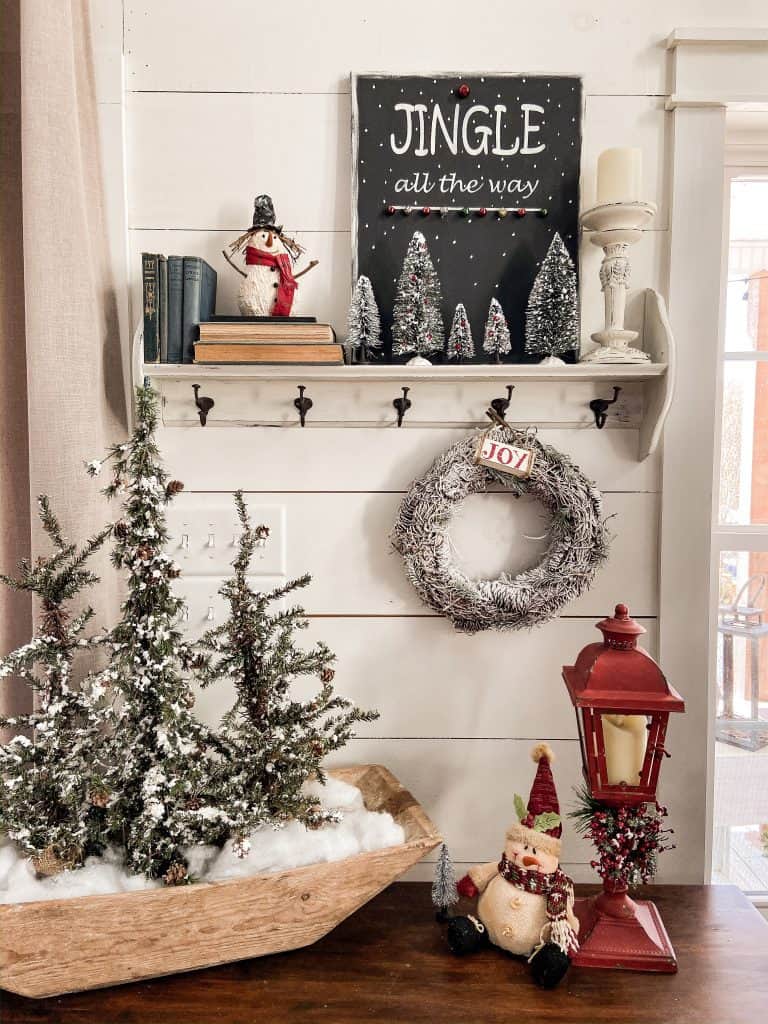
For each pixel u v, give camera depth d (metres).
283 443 1.31
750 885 1.49
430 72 1.25
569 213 1.26
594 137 1.28
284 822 1.04
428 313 1.17
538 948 1.00
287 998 0.95
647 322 1.28
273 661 1.05
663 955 1.02
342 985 0.98
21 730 1.18
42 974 0.90
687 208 1.28
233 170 1.28
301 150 1.28
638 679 1.00
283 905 0.97
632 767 1.04
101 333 1.24
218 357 1.14
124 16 1.26
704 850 1.33
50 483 1.13
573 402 1.30
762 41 1.24
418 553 1.21
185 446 1.30
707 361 1.29
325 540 1.32
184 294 1.17
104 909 0.90
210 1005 0.94
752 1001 0.97
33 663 1.15
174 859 0.99
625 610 1.06
